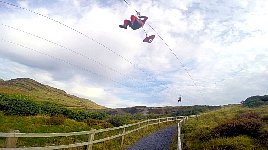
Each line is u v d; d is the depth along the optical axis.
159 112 92.62
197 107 92.81
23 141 15.30
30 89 137.75
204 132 20.95
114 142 20.41
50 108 30.06
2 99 26.05
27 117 24.02
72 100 147.62
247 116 22.11
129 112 101.69
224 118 29.61
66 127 22.86
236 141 16.38
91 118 33.72
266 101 50.59
